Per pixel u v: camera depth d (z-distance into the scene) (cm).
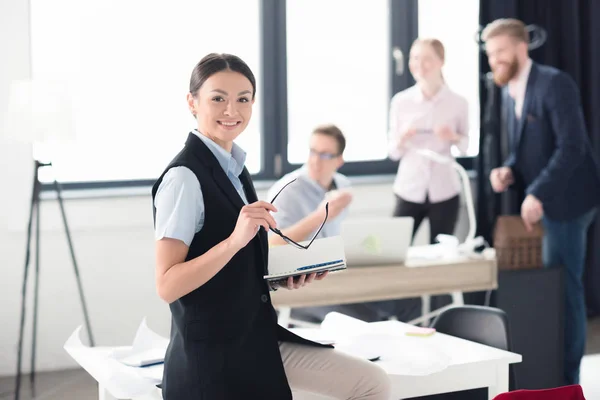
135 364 280
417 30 640
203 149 245
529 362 466
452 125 568
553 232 482
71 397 474
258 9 598
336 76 626
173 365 242
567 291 486
